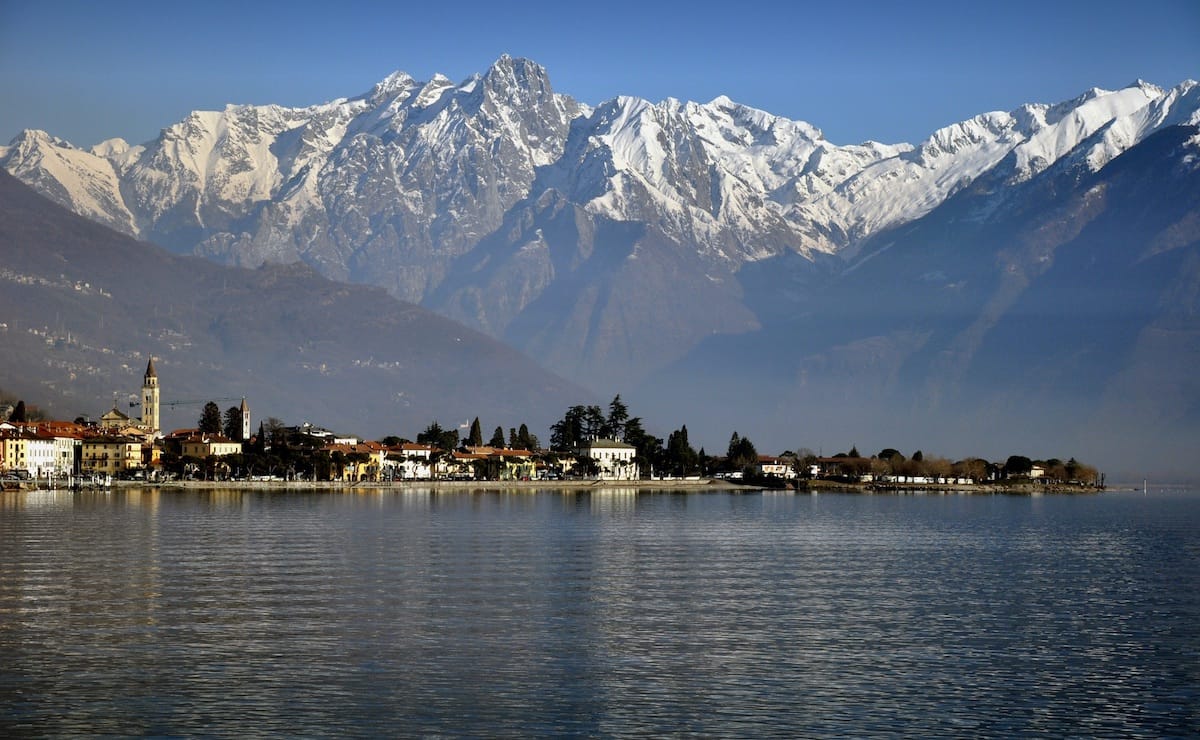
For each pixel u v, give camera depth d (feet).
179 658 354.74
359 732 293.02
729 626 407.23
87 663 348.38
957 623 417.90
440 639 382.01
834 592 488.44
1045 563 615.57
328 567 546.26
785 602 459.32
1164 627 413.18
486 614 424.05
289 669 343.46
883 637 392.27
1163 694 326.85
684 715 306.35
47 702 312.50
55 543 646.74
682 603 453.58
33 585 480.64
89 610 424.46
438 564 563.48
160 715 303.07
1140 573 568.82
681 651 369.09
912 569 577.43
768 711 310.04
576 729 296.30
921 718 305.73
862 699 320.70
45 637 379.76
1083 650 376.07
